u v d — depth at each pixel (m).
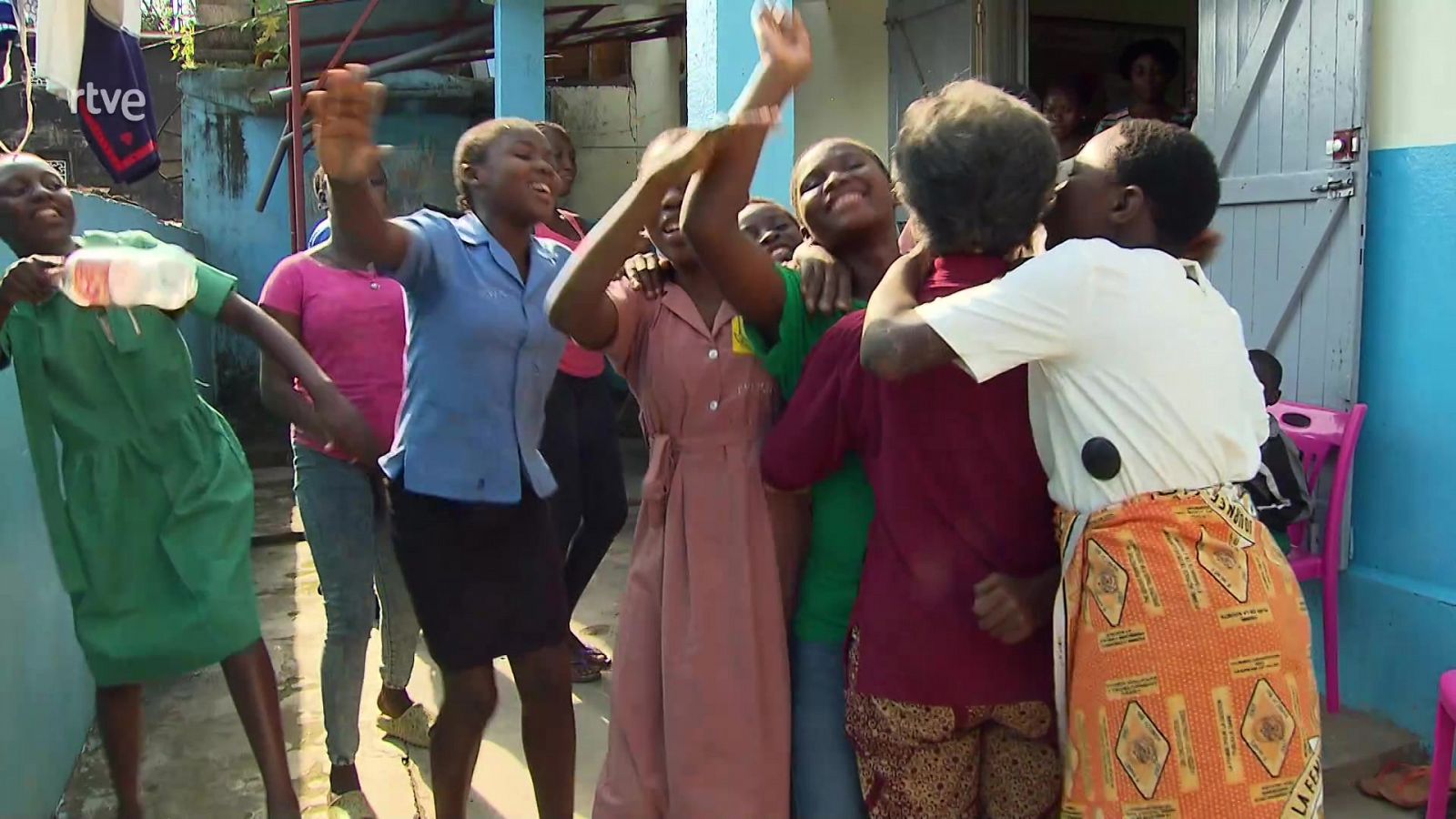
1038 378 1.63
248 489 2.66
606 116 9.75
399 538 2.40
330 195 2.00
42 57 4.22
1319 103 3.46
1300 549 3.52
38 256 2.40
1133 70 5.20
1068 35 6.79
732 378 1.88
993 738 1.76
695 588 1.85
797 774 1.86
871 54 6.03
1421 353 3.26
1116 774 1.51
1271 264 3.66
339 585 2.94
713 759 1.82
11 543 2.83
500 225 2.43
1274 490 3.23
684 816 1.82
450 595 2.36
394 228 2.20
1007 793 1.75
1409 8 3.22
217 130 9.38
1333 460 3.47
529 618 2.40
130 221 6.48
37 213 2.43
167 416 2.51
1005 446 1.66
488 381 2.34
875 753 1.73
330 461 2.95
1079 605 1.58
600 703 3.66
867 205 1.88
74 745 3.29
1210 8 3.83
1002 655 1.68
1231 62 3.76
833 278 1.88
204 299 2.43
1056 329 1.54
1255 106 3.69
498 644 2.37
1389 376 3.35
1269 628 1.52
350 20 6.77
